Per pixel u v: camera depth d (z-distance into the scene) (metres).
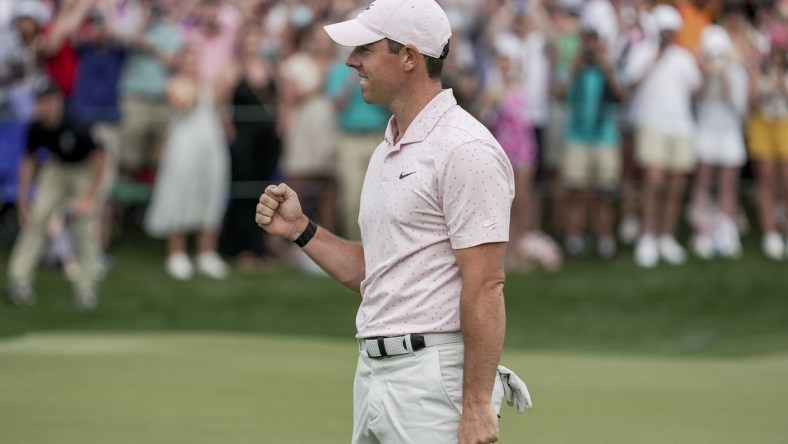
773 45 41.06
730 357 31.72
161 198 36.91
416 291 11.77
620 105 39.31
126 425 21.62
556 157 39.88
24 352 28.62
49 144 32.59
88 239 33.88
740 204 44.00
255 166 38.34
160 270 38.16
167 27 38.50
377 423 12.00
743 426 22.59
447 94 11.90
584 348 32.81
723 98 40.25
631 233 42.03
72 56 36.38
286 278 38.44
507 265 39.75
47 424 21.61
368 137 37.25
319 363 28.33
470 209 11.39
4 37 36.66
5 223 39.22
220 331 33.16
